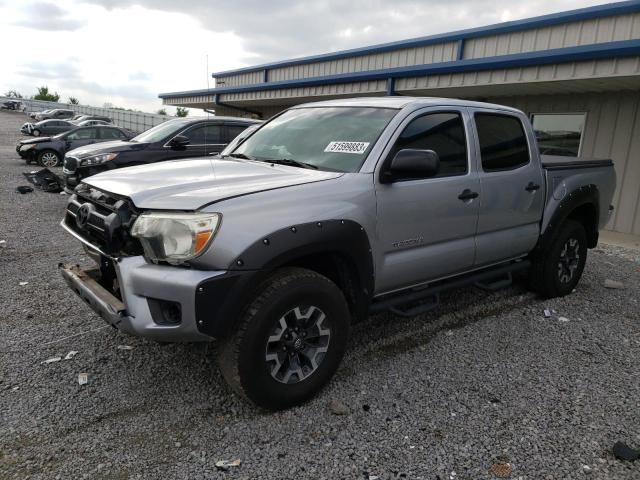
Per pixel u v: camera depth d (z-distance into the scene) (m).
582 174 5.26
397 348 4.05
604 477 2.62
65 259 6.23
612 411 3.22
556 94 10.23
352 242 3.22
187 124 9.52
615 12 9.21
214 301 2.73
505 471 2.65
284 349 3.08
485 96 11.41
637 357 4.00
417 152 3.26
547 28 10.57
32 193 11.31
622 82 8.22
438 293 4.13
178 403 3.21
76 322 4.38
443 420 3.09
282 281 2.97
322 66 17.38
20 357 3.75
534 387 3.50
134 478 2.56
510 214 4.44
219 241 2.72
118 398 3.25
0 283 5.31
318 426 3.01
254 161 3.93
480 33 11.81
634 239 8.88
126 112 37.22
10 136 31.34
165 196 2.93
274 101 17.05
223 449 2.79
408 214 3.58
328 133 3.90
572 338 4.33
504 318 4.73
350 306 3.51
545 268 5.06
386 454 2.77
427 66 10.53
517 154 4.57
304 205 3.04
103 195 3.25
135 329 2.82
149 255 2.81
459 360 3.87
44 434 2.87
